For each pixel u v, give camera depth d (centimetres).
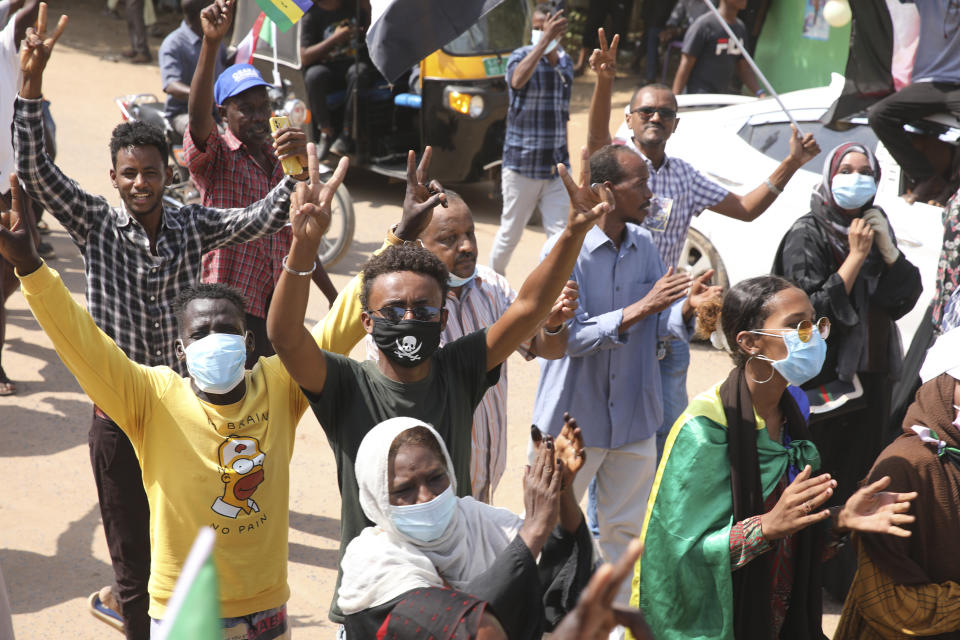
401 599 207
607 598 125
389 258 261
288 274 254
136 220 364
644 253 422
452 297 367
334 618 245
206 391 298
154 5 1902
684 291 381
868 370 437
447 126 995
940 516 286
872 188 413
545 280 270
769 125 743
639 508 420
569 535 247
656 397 416
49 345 695
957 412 287
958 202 455
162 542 302
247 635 304
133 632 361
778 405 300
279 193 375
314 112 1036
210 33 434
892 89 675
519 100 765
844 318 410
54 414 595
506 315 277
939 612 282
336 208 860
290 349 259
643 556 290
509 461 571
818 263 424
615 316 389
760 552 268
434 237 358
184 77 807
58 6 1930
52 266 823
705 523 279
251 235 381
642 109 508
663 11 1474
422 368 268
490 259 812
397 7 421
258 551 303
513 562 213
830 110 711
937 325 443
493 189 1095
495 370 285
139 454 306
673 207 518
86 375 294
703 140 755
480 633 197
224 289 313
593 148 544
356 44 1012
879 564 287
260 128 479
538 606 215
